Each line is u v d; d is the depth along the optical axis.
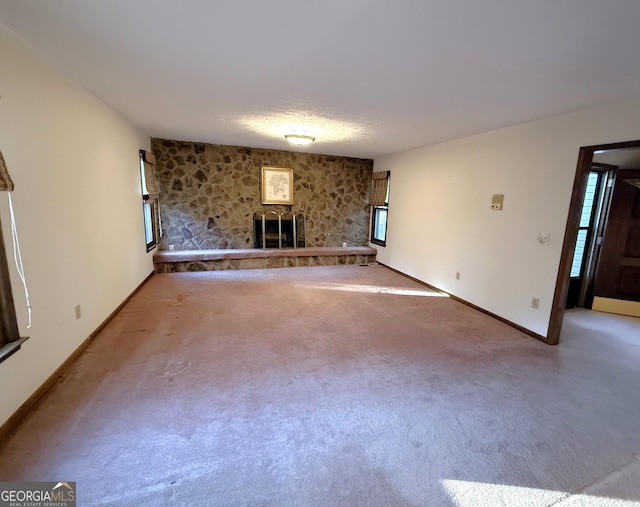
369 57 1.94
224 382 2.31
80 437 1.74
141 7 1.50
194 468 1.58
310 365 2.59
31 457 1.60
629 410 2.14
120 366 2.48
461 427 1.93
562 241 2.99
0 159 1.62
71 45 1.94
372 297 4.45
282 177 6.18
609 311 4.11
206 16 1.56
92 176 2.89
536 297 3.25
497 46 1.73
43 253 2.11
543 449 1.78
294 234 6.39
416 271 5.33
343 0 1.37
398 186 5.84
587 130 2.75
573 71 2.00
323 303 4.13
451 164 4.46
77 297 2.59
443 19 1.48
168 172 5.52
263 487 1.49
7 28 1.75
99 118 3.04
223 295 4.33
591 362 2.78
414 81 2.30
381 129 3.85
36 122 2.05
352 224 6.89
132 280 4.10
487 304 3.88
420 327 3.45
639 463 1.70
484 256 3.90
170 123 4.04
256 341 2.99
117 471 1.54
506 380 2.46
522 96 2.51
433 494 1.49
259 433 1.83
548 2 1.31
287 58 2.01
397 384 2.36
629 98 2.44
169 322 3.37
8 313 1.79
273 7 1.45
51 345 2.20
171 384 2.27
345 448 1.74
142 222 4.59
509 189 3.53
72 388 2.18
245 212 6.08
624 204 3.89
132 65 2.21
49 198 2.19
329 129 3.98
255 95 2.78
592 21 1.44
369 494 1.48
